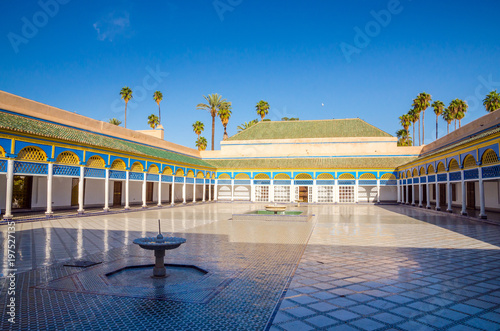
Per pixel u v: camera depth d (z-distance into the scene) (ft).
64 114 61.05
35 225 41.63
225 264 21.53
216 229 39.55
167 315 13.11
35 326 11.96
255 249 26.78
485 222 47.62
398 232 37.47
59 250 25.96
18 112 50.93
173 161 84.07
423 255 24.75
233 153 116.88
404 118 167.43
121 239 31.48
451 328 12.12
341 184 103.19
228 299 15.01
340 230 39.01
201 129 168.76
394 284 17.43
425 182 76.07
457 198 83.46
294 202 104.99
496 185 65.67
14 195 56.08
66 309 13.65
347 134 114.32
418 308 14.08
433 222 48.39
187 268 21.06
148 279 18.47
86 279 17.90
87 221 47.70
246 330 11.83
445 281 17.99
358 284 17.39
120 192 83.51
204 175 104.22
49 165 49.01
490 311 13.76
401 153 105.09
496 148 43.83
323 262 22.25
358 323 12.52
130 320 12.59
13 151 43.57
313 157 110.42
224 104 148.15
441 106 140.67
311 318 12.95
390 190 103.60
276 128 123.65
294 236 34.04
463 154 54.29
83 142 53.88
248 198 114.11
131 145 75.41
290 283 17.48
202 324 12.29
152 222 47.24
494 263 22.21
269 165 108.06
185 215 59.47
